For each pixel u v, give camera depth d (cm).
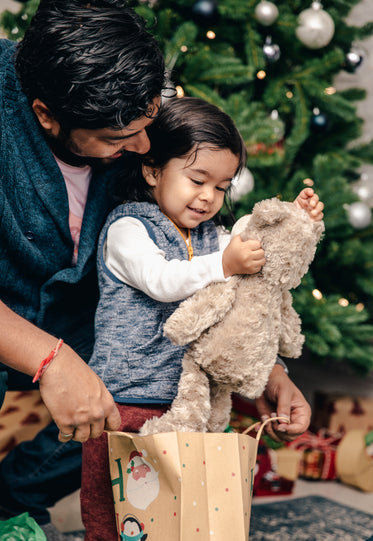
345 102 235
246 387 102
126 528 95
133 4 209
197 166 110
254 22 221
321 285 252
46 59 90
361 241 249
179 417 101
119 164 120
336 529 165
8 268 115
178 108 114
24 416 197
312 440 215
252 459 97
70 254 122
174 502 90
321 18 222
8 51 106
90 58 88
